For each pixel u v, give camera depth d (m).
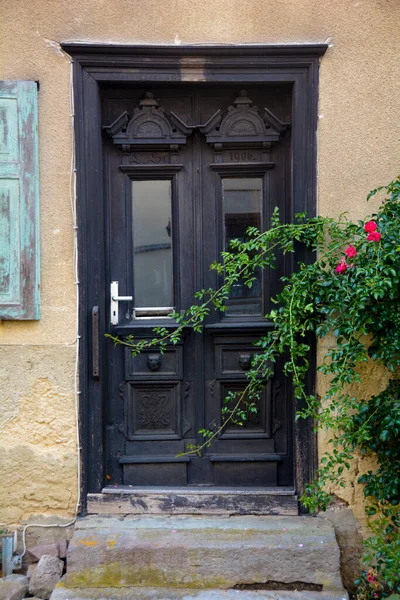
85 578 2.60
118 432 3.10
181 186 3.08
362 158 2.90
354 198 2.91
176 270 3.09
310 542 2.66
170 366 3.09
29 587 2.72
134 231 3.11
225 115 3.04
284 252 2.84
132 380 3.07
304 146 2.91
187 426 3.11
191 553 2.63
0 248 2.85
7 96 2.81
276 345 2.86
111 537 2.70
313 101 2.89
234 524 2.82
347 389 2.91
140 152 3.07
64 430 2.92
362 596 2.69
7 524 2.93
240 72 2.89
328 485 2.91
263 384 3.09
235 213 3.11
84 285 2.90
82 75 2.87
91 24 2.85
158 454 3.10
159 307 3.12
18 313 2.86
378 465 2.88
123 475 3.08
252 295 3.11
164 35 2.86
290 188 3.01
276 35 2.87
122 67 2.87
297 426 2.94
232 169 3.06
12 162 2.83
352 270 2.54
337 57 2.88
